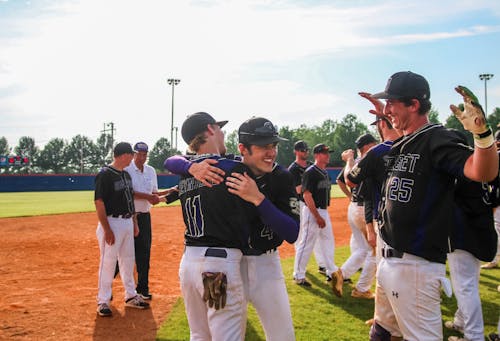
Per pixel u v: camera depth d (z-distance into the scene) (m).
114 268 5.12
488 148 2.13
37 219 15.13
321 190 6.24
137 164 5.77
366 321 4.70
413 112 2.72
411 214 2.55
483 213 3.75
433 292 2.56
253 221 2.76
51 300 5.68
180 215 16.61
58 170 100.62
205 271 2.51
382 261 2.76
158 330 4.55
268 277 2.81
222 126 3.08
